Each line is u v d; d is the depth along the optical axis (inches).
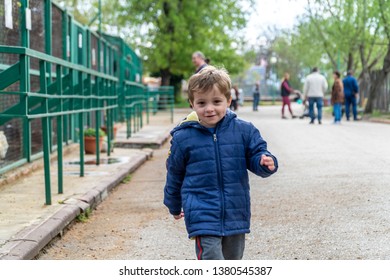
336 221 263.6
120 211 301.3
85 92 435.2
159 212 296.8
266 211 287.6
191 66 1515.7
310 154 491.5
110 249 234.4
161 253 228.4
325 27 1128.2
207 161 169.6
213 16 1529.3
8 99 370.0
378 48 1256.8
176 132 175.2
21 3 360.2
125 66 876.6
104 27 1494.8
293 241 236.8
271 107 1884.8
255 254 222.1
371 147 534.0
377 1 900.6
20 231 231.6
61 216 257.4
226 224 167.9
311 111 896.3
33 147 420.8
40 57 275.9
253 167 170.2
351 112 1157.7
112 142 529.3
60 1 1318.9
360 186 340.2
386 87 1083.9
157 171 438.3
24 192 318.7
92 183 346.6
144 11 1488.7
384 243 228.5
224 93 168.1
